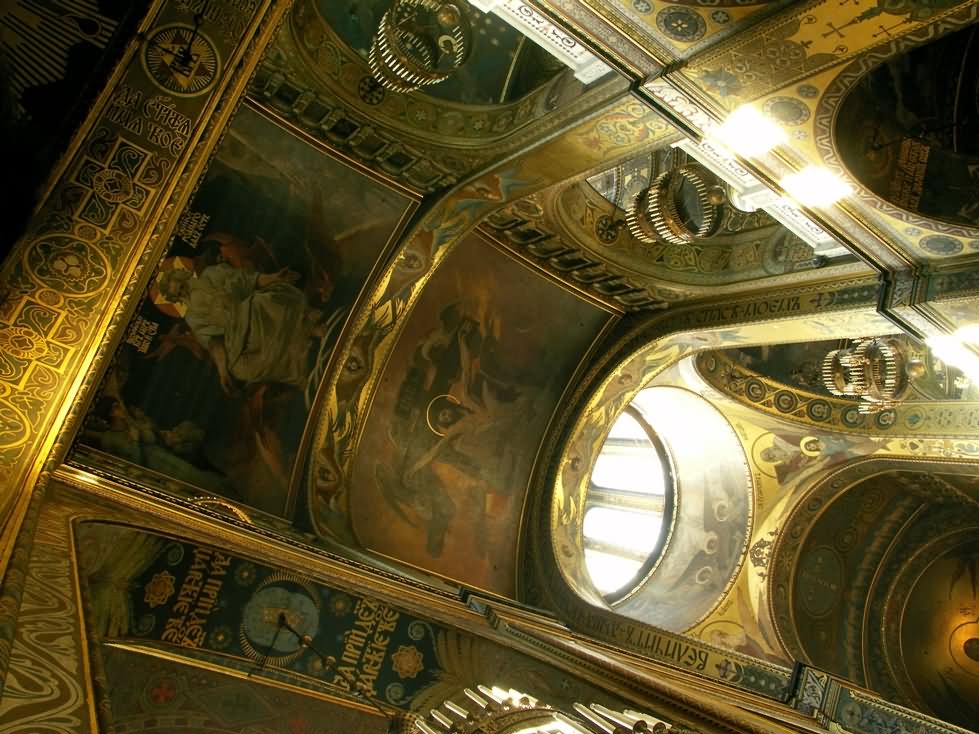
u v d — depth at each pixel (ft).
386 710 17.87
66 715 8.45
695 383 39.93
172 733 15.23
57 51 17.74
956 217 24.45
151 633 16.96
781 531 40.65
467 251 35.04
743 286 34.09
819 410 38.96
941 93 24.95
